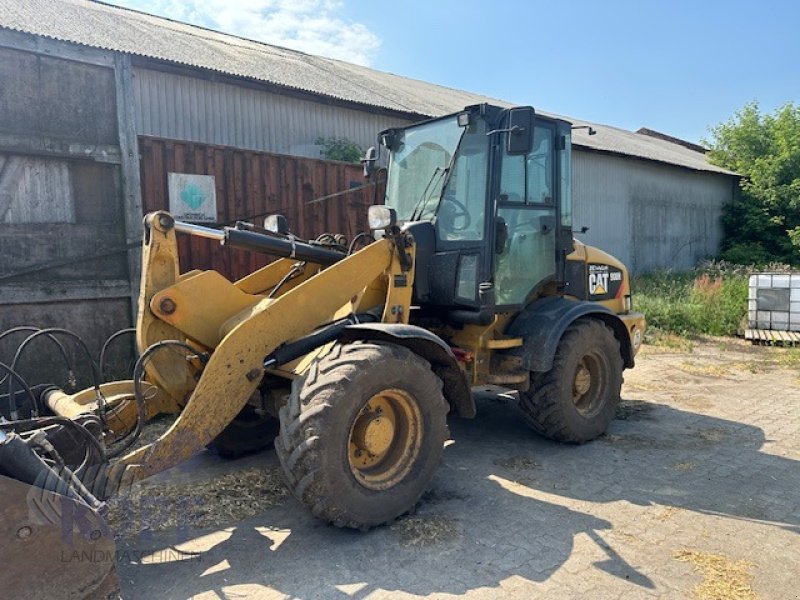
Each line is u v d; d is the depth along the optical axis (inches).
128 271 231.9
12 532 85.2
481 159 169.8
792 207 811.4
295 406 122.6
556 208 191.2
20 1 325.4
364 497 126.1
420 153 186.2
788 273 396.2
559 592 107.9
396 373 129.9
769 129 903.7
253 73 364.2
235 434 171.0
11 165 209.8
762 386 261.4
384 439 132.6
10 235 208.7
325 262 158.9
